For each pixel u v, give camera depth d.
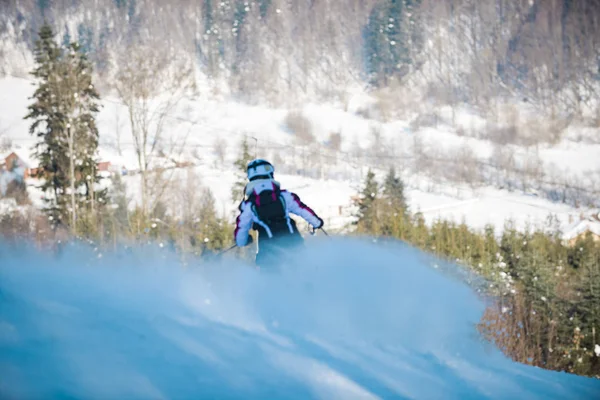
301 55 179.50
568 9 180.12
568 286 47.50
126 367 4.69
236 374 5.08
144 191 51.59
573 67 169.12
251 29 181.12
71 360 4.60
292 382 5.20
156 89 67.19
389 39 175.62
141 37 181.25
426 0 191.38
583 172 121.69
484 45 183.50
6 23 187.50
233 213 57.41
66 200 55.06
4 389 3.92
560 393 6.93
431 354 7.42
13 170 68.44
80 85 59.31
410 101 159.38
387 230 51.28
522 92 167.25
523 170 118.81
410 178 111.81
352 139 135.38
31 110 62.03
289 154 118.94
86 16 188.00
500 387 6.69
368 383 5.69
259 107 150.38
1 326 4.98
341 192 85.88
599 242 66.69
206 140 114.94
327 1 191.38
